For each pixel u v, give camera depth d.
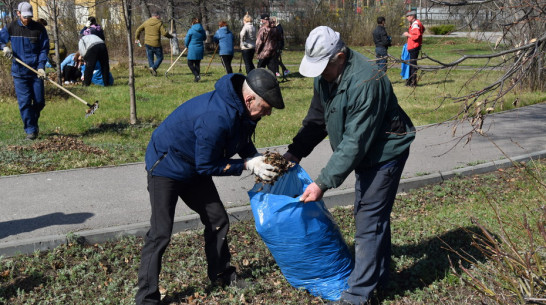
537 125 9.95
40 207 5.82
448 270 4.37
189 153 3.60
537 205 5.30
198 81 16.08
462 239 5.03
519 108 11.59
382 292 4.08
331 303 3.85
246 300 4.07
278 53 16.47
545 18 4.18
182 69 19.58
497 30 4.88
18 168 7.16
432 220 5.54
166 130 3.62
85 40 14.55
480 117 3.95
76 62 15.44
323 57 3.35
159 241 3.73
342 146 3.45
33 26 8.22
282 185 4.01
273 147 8.47
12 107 11.08
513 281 3.42
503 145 8.56
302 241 3.78
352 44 30.45
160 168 3.65
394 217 5.76
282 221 3.75
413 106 11.96
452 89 14.23
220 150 3.53
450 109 11.59
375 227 3.71
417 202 6.21
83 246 4.97
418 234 5.18
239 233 5.33
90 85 14.91
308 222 3.76
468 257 4.62
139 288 3.78
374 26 30.25
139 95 13.12
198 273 4.48
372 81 3.40
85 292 4.15
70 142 8.43
